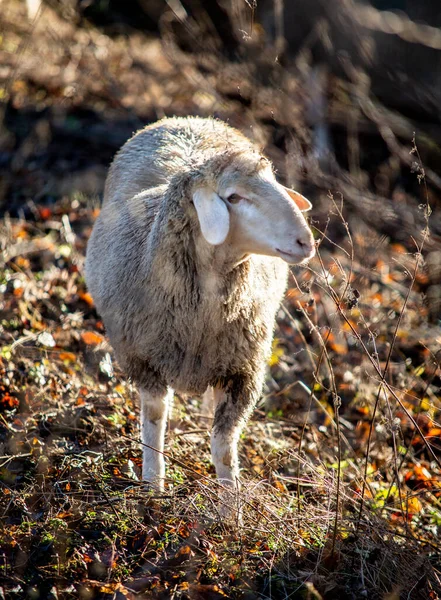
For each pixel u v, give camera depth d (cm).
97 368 1692
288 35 3181
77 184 2567
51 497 1230
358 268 2086
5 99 2772
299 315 2016
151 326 1270
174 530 1202
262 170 1138
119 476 1326
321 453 1553
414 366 1864
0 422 1427
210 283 1209
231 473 1310
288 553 1160
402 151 2577
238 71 2830
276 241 1114
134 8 4356
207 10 3712
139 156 1562
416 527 1317
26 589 1076
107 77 3194
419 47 3300
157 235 1230
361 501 1212
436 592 1129
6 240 2131
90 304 1931
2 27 3441
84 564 1118
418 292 2084
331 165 2505
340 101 3002
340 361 1848
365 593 1111
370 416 1683
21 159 2652
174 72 3462
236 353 1284
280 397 1775
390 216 2344
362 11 3459
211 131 1602
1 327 1741
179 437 1502
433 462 1552
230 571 1134
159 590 1085
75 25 3697
